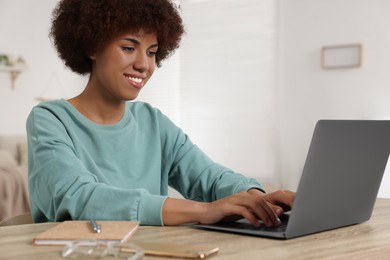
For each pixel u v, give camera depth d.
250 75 5.10
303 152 4.86
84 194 1.08
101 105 1.44
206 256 0.76
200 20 5.38
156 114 1.62
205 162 1.59
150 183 1.51
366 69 4.57
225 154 5.27
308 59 4.81
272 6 4.96
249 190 1.34
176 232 0.97
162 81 5.66
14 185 4.27
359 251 0.83
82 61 1.48
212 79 5.33
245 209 1.00
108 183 1.40
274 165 4.98
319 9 4.75
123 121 1.48
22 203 4.26
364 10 4.57
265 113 5.03
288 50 4.90
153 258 0.76
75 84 6.05
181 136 1.64
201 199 1.55
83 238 0.84
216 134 5.33
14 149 5.36
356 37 4.61
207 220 1.01
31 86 5.80
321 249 0.84
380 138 1.04
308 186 0.91
